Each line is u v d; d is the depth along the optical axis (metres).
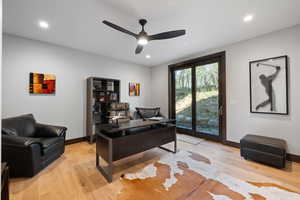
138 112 4.64
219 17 2.20
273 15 2.14
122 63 4.57
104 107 3.99
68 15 2.13
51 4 1.88
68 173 2.13
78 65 3.62
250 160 2.55
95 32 2.68
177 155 2.78
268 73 2.70
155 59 4.46
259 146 2.39
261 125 2.81
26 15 2.12
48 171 2.18
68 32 2.67
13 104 2.74
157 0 1.82
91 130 3.49
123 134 2.25
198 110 4.03
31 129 2.56
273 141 2.45
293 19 2.25
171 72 4.73
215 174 2.10
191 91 4.19
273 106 2.64
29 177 1.98
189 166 2.34
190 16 2.17
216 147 3.22
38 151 2.09
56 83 3.26
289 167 2.27
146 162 2.49
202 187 1.81
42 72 3.07
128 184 1.88
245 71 3.01
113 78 4.34
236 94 3.15
